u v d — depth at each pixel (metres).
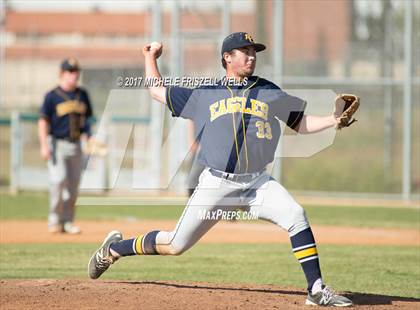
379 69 65.62
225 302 22.83
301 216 22.06
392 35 65.44
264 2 66.06
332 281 29.55
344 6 65.50
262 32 66.19
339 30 65.69
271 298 23.64
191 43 67.94
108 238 24.44
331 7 65.50
